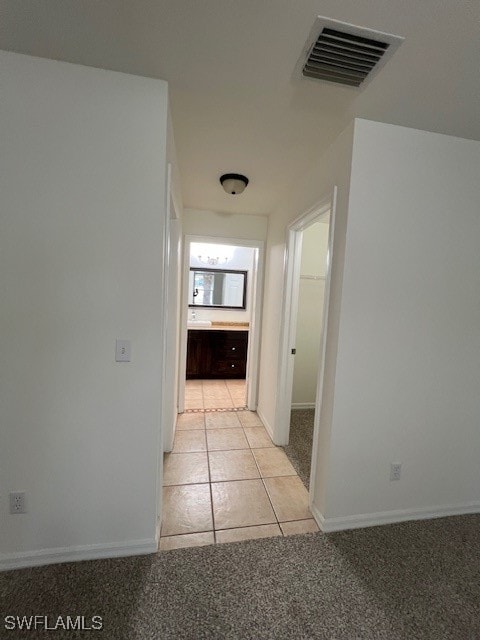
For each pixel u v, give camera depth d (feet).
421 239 5.13
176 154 5.97
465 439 5.75
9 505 4.21
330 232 5.36
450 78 3.82
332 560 4.63
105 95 3.99
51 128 3.91
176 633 3.53
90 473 4.40
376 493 5.44
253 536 5.08
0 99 3.75
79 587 4.03
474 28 3.09
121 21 3.20
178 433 8.87
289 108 4.56
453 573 4.47
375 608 3.91
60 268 4.08
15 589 3.96
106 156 4.06
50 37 3.46
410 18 3.03
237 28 3.24
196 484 6.48
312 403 11.54
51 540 4.38
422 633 3.64
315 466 5.68
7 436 4.14
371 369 5.16
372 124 4.77
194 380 14.46
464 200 5.28
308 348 11.34
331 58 3.56
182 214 8.88
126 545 4.56
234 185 6.96
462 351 5.55
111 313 4.25
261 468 7.19
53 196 3.98
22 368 4.10
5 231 3.90
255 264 10.65
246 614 3.77
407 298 5.18
